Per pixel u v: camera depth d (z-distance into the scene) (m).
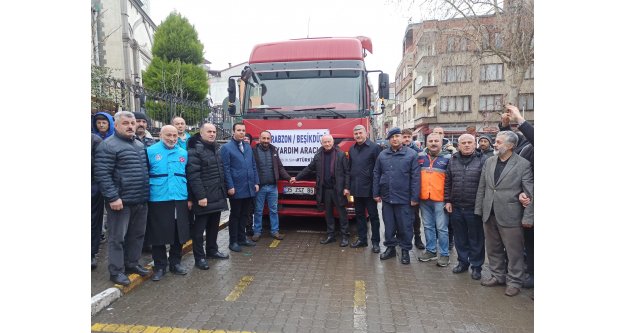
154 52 20.64
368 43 7.72
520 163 4.30
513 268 4.40
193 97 19.59
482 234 4.88
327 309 3.98
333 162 6.33
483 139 5.73
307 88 6.73
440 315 3.86
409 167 5.45
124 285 4.34
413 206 5.57
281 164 6.62
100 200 4.83
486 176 4.56
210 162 5.23
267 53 7.00
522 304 4.13
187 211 4.94
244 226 6.31
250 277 4.90
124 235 4.41
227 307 4.01
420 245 6.43
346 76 6.71
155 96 8.66
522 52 13.05
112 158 4.21
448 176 5.11
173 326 3.59
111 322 3.66
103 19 21.11
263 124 6.71
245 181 5.95
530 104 24.86
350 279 4.86
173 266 5.02
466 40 16.50
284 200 6.84
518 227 4.33
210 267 5.28
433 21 14.86
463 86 29.50
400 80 47.50
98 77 7.18
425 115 34.44
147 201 4.64
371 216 6.08
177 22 20.88
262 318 3.77
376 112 8.29
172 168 4.73
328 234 6.57
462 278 4.94
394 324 3.66
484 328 3.59
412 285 4.68
